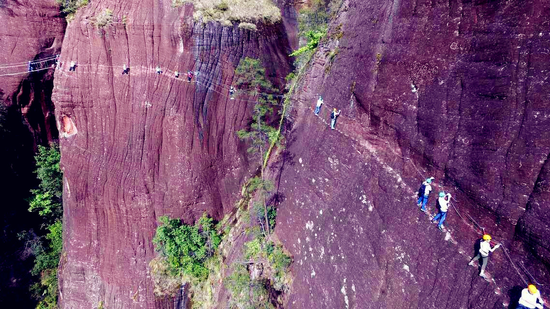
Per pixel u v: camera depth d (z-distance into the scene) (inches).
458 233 471.5
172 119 1182.3
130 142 1184.2
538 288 358.0
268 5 1360.7
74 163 1214.9
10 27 1253.1
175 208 1229.1
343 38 973.8
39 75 1317.7
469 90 484.7
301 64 1331.2
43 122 1425.9
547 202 361.4
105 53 1151.0
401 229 571.2
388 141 666.8
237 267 1020.5
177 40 1153.4
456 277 450.0
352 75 837.8
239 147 1296.8
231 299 999.0
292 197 1011.9
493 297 395.2
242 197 1283.2
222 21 1193.4
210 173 1262.3
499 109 433.4
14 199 1432.1
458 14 526.6
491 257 416.2
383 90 691.4
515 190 401.1
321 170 890.7
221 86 1232.2
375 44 754.2
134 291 1235.2
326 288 743.1
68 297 1320.1
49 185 1457.9
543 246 357.4
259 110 1145.4
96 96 1163.3
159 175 1219.9
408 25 647.1
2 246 1393.9
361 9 903.7
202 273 1200.8
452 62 524.7
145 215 1225.4
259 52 1290.6
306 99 1129.4
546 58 382.0
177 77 1165.1
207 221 1241.4
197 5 1176.2
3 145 1317.7
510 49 424.5
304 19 1413.6
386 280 573.3
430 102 559.8
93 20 1149.1
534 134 386.3
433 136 546.0
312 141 989.8
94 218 1261.1
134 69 1152.8
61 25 1331.2
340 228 745.0
